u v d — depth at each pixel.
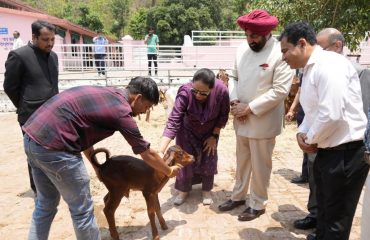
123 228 3.91
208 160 4.35
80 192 2.79
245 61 3.86
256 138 3.82
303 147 3.05
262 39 3.64
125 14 43.81
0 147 7.36
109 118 2.69
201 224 3.98
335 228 2.89
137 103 2.89
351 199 2.85
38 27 3.97
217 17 32.25
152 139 7.84
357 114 2.75
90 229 2.88
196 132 4.27
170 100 7.28
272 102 3.64
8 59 4.00
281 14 8.91
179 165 3.42
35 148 2.66
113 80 13.42
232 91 4.05
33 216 3.07
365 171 2.79
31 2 41.00
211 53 15.64
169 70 12.92
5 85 4.04
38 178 2.94
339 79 2.61
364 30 8.11
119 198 3.50
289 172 5.65
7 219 4.19
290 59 2.88
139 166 3.38
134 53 16.00
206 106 4.06
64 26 21.56
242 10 27.83
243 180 4.24
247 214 4.05
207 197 4.50
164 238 3.68
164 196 4.76
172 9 29.89
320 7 8.31
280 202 4.52
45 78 4.12
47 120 2.67
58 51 15.38
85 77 13.78
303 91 2.92
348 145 2.75
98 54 15.01
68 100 2.70
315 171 3.12
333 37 3.38
